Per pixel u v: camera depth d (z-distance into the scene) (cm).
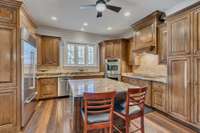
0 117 244
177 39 309
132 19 466
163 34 392
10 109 254
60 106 430
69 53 638
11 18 254
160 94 368
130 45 593
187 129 281
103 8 284
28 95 306
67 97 548
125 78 557
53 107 420
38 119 329
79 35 645
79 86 266
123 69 604
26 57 288
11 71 255
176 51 312
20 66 265
